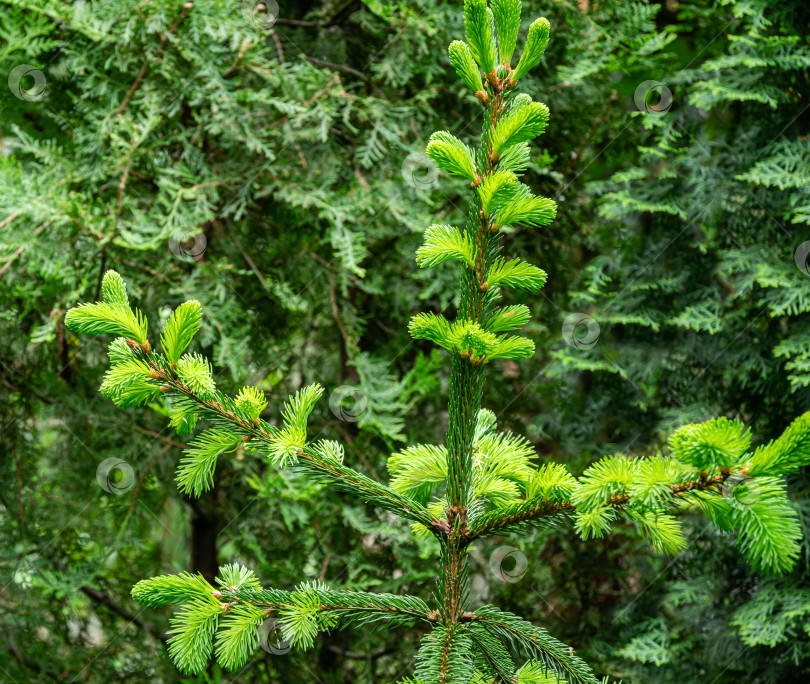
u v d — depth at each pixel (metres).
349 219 2.98
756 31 3.16
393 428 3.02
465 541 1.77
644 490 1.61
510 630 1.76
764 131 3.24
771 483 1.59
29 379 3.22
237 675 3.14
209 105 3.11
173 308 3.06
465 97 3.22
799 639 2.94
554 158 3.22
